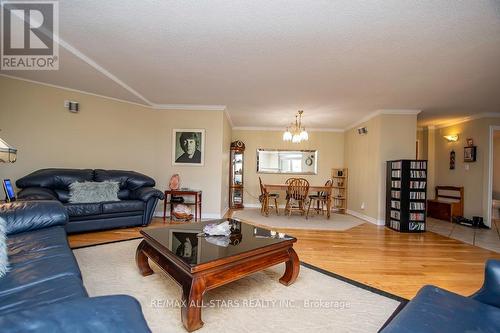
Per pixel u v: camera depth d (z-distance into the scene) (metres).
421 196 4.21
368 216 5.15
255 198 7.00
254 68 3.07
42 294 1.05
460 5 1.83
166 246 1.80
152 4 1.93
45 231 1.94
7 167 3.55
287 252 2.08
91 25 2.23
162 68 3.14
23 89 3.63
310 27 2.18
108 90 4.05
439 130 6.08
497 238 3.91
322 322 1.59
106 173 4.05
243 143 6.73
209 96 4.28
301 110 4.99
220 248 1.79
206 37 2.39
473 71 3.00
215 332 1.47
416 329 0.93
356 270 2.47
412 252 3.09
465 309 1.07
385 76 3.20
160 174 4.93
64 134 4.00
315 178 6.91
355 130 6.04
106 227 3.62
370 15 1.99
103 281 2.07
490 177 4.91
